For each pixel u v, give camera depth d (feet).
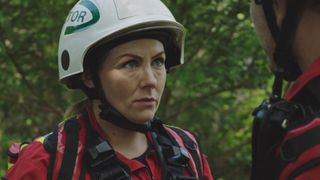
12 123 16.24
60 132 5.17
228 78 14.38
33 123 15.97
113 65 5.05
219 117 16.69
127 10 5.07
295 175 3.27
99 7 5.16
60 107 15.12
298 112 3.45
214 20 13.70
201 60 14.38
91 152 5.04
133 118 5.06
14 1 13.43
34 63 14.76
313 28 3.45
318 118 3.30
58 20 13.96
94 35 5.08
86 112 5.34
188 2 13.35
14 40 14.29
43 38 14.32
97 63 5.15
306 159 3.23
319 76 3.41
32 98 15.49
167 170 5.28
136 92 5.03
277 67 3.67
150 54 5.05
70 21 5.33
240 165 16.08
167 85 13.96
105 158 5.03
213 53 14.11
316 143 3.23
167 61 5.74
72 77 5.42
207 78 14.06
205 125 16.66
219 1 13.42
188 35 13.65
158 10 5.16
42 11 13.92
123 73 5.03
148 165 5.26
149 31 5.04
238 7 13.37
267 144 3.57
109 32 4.99
